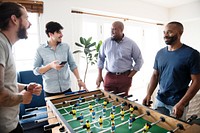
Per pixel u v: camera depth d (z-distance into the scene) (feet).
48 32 6.12
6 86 3.16
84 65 11.11
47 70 5.77
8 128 3.35
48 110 5.03
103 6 10.56
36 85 3.82
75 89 9.87
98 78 8.43
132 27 13.97
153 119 3.87
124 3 11.69
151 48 15.66
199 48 14.34
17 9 3.22
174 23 5.22
